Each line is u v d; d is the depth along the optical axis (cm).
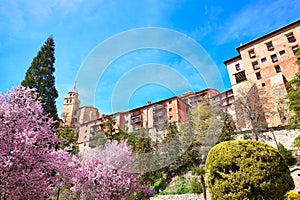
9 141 335
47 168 382
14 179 313
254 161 274
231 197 267
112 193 477
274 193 258
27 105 388
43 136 389
